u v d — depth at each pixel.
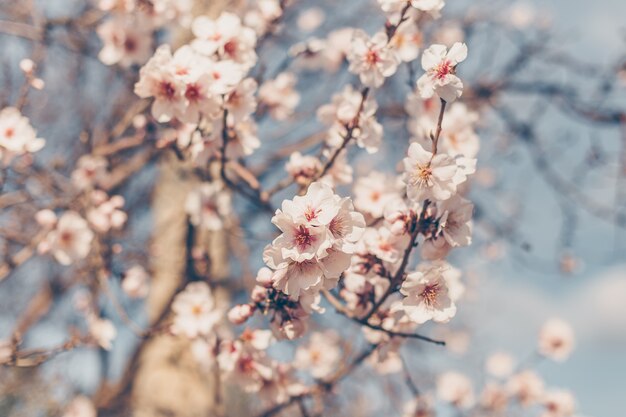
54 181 1.45
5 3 1.54
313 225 1.03
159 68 1.14
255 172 1.52
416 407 1.36
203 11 1.54
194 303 1.31
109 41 1.34
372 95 1.18
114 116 1.64
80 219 1.36
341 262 1.04
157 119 1.14
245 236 1.40
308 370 1.35
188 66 1.14
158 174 1.70
